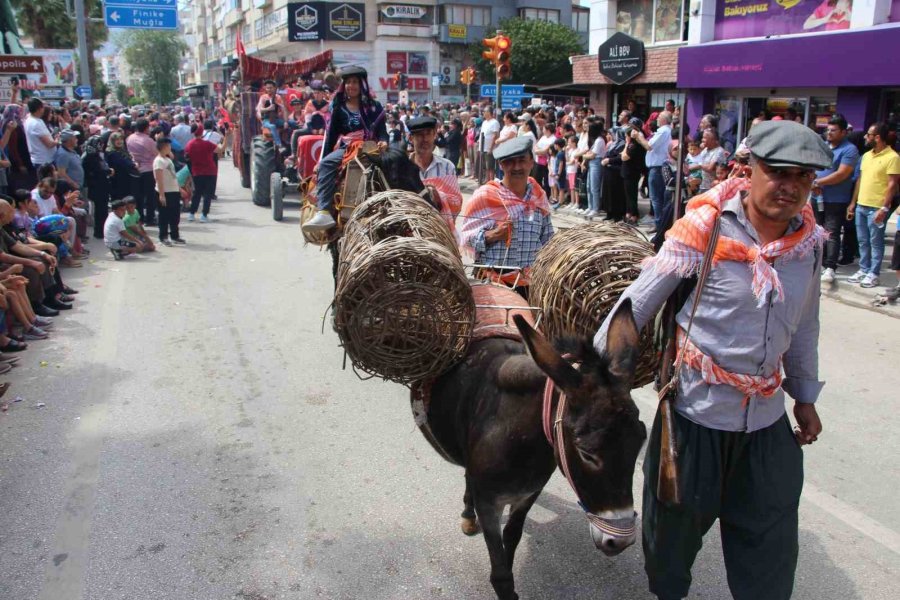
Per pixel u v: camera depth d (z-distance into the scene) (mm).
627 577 3627
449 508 4246
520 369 2809
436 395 3309
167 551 3857
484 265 4238
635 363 2445
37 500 4352
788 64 13141
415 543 3914
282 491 4438
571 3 55156
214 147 13891
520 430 2773
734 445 2660
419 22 51500
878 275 8578
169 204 11672
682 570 2807
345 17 50375
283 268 10133
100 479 4586
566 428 2432
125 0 25406
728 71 14484
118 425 5348
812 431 2871
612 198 12961
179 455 4891
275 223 13766
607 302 3086
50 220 9789
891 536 3895
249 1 66938
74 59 35438
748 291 2496
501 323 3324
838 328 7426
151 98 84188
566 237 3484
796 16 13742
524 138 4340
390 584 3590
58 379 6219
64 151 11922
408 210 3768
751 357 2543
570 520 4125
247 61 19641
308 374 6301
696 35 15461
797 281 2531
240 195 17828
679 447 2676
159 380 6188
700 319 2594
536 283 3514
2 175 10531
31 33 41562
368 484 4516
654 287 2621
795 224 2541
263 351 6871
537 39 46031
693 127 15883
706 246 2529
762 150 2332
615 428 2330
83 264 10453
